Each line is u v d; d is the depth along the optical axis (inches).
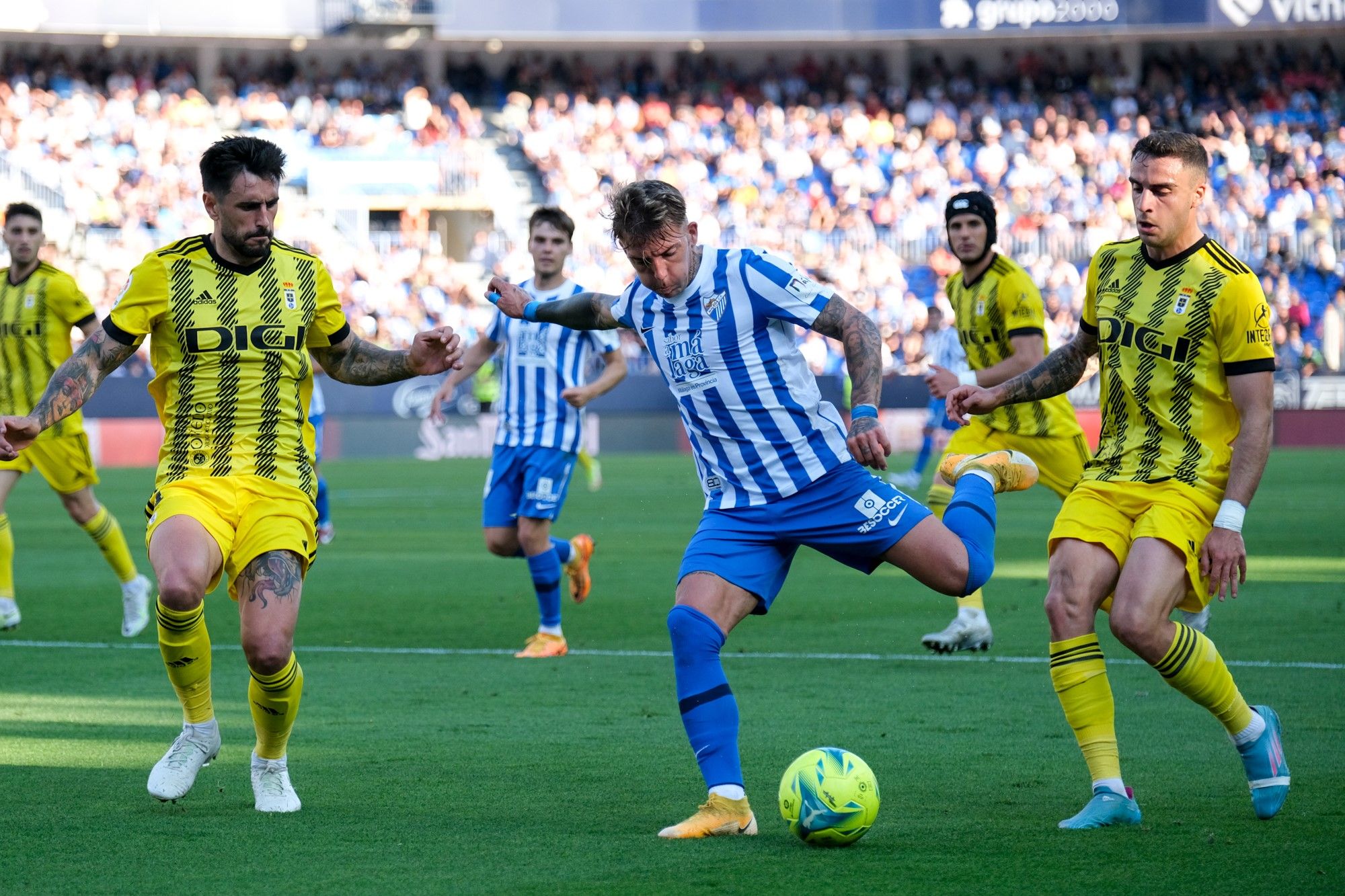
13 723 781.3
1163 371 582.6
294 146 4303.6
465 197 4333.2
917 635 1100.5
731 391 568.1
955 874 484.1
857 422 546.3
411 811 584.1
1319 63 4662.9
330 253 4119.1
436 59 4736.7
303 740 733.3
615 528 2010.3
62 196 4033.0
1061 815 572.7
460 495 2556.6
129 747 714.8
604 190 4421.8
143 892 469.1
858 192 4416.8
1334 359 4013.3
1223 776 639.8
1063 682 570.6
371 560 1658.5
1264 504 2219.5
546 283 1079.0
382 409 3641.7
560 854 514.9
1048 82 4714.6
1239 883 470.6
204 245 597.0
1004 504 2463.1
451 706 829.2
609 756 693.9
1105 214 4325.8
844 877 481.1
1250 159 4387.3
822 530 574.9
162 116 4279.0
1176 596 565.9
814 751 529.3
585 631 1150.3
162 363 602.2
